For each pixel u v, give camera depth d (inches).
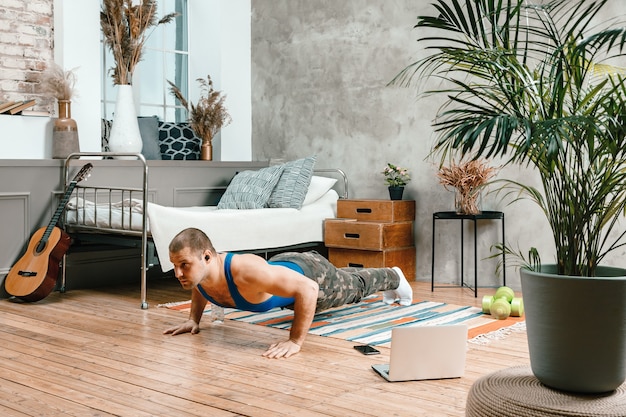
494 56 89.2
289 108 260.8
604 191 83.4
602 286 79.7
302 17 255.9
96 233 195.2
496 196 211.2
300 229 218.2
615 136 80.1
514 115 83.4
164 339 140.9
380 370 115.8
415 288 211.9
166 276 234.4
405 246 224.4
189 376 114.1
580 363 81.0
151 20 239.5
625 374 82.0
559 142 75.2
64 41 216.8
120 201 218.2
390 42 233.0
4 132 199.3
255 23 270.2
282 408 98.0
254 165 259.1
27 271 184.7
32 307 177.6
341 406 99.0
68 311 172.4
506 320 160.7
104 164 212.8
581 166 84.4
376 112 237.3
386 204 220.2
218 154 265.7
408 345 111.2
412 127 228.5
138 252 225.6
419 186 227.6
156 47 266.4
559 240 87.2
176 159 252.4
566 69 86.3
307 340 139.9
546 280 82.6
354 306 177.5
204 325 154.9
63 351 130.7
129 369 118.2
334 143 248.8
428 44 223.9
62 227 200.4
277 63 263.4
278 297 137.7
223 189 249.1
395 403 100.4
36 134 206.1
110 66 249.4
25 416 94.1
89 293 200.8
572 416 76.6
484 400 82.4
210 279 129.1
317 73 252.5
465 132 81.3
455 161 218.4
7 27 209.3
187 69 273.7
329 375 115.1
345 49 244.7
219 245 190.7
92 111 223.0
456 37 217.9
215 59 264.8
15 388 107.0
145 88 263.3
